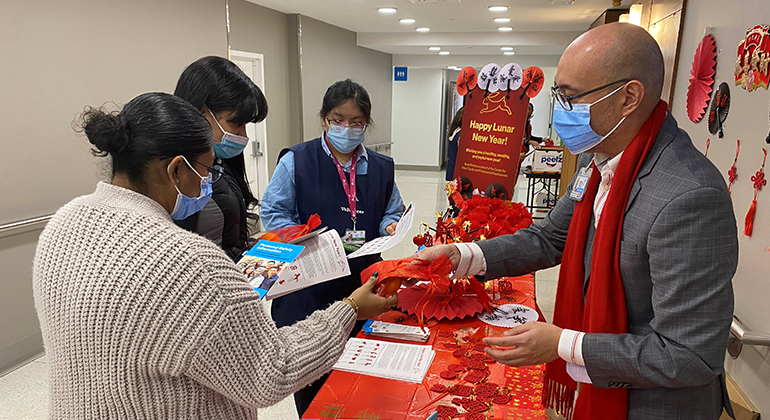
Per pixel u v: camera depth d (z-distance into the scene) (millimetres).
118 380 742
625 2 5492
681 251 950
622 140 1104
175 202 904
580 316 1263
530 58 10312
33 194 2842
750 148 2162
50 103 2896
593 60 1046
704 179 961
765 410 1995
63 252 759
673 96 3365
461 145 2787
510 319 1688
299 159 1942
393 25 7422
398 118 12125
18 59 2699
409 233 5957
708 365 941
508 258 1512
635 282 1074
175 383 769
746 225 2180
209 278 744
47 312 768
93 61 3172
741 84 2262
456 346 1502
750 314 2148
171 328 719
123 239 745
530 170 6855
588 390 1146
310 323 960
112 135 795
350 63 8242
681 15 3211
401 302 1712
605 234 1096
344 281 1935
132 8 3459
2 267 2752
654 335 1009
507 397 1233
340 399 1238
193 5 4117
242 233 1669
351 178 2008
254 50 5777
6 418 2391
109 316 714
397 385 1297
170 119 831
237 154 1606
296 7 5941
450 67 10766
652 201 1014
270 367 811
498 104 2639
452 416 1167
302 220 1965
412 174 11562
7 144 2686
